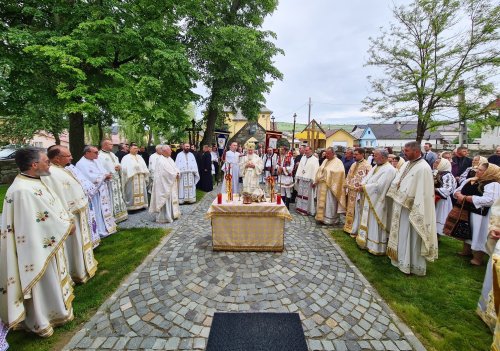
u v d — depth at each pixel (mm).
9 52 7801
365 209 4559
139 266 3902
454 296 3236
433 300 3137
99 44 8078
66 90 7660
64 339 2496
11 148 18828
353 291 3328
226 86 14172
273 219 4324
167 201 6059
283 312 2887
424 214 3502
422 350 2391
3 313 2291
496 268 2203
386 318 2826
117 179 6152
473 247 4000
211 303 3029
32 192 2385
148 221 6215
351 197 5422
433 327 2693
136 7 8797
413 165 3736
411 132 13102
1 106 8703
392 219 4012
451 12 10453
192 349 2375
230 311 2895
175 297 3141
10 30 7082
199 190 10367
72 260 3377
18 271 2301
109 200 5793
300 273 3738
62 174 3314
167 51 8805
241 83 14422
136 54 9156
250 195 4500
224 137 15500
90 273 3568
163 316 2811
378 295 3266
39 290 2488
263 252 4391
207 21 12703
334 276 3686
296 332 2590
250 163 4535
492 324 2588
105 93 8062
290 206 8062
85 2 8438
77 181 3492
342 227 5973
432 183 3541
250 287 3355
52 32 7828
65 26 8203
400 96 12211
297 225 6059
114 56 8984
